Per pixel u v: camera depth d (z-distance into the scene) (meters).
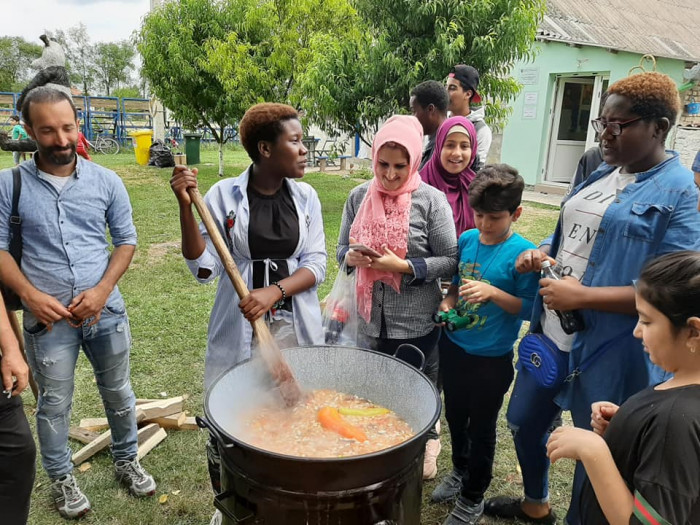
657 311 1.27
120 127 23.22
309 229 2.33
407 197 2.38
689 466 1.14
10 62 48.03
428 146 3.33
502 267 2.27
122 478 2.72
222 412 1.81
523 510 2.44
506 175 2.21
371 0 7.29
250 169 2.26
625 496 1.28
